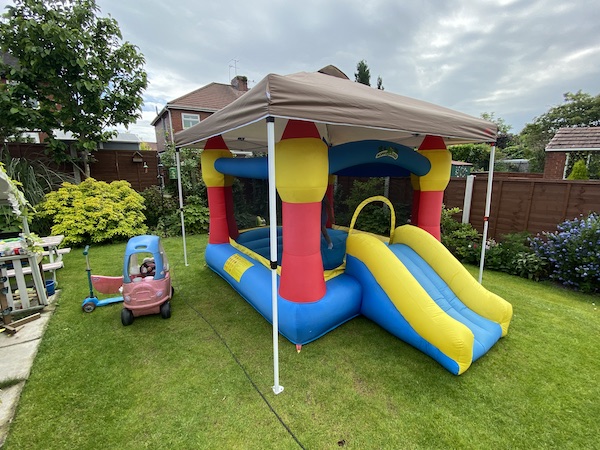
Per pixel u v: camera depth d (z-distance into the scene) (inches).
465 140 141.0
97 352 98.1
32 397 78.0
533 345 101.5
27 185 236.5
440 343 87.7
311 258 98.7
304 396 79.2
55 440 66.1
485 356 95.3
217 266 160.6
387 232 223.0
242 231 211.0
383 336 106.9
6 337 106.6
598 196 163.3
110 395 79.3
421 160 130.7
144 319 121.0
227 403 76.9
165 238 267.4
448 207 234.7
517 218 196.7
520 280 165.9
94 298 128.2
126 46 282.4
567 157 406.0
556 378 85.7
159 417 72.6
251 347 101.3
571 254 152.7
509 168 754.8
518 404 76.3
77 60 247.8
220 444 65.7
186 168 320.2
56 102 264.5
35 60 236.8
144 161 328.8
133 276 125.1
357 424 70.5
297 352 98.0
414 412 73.7
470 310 109.5
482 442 65.7
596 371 88.7
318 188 92.9
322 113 71.5
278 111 65.1
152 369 89.9
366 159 117.9
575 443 65.6
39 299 126.6
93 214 240.8
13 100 240.4
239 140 229.0
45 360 93.4
